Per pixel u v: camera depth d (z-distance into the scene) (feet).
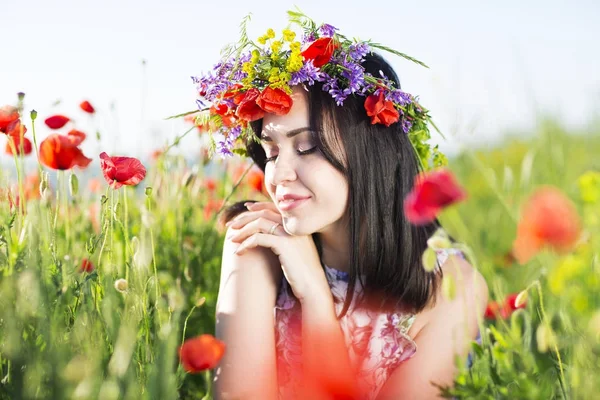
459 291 6.29
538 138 10.34
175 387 4.50
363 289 6.24
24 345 4.20
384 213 6.10
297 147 5.79
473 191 13.64
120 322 4.76
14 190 6.21
